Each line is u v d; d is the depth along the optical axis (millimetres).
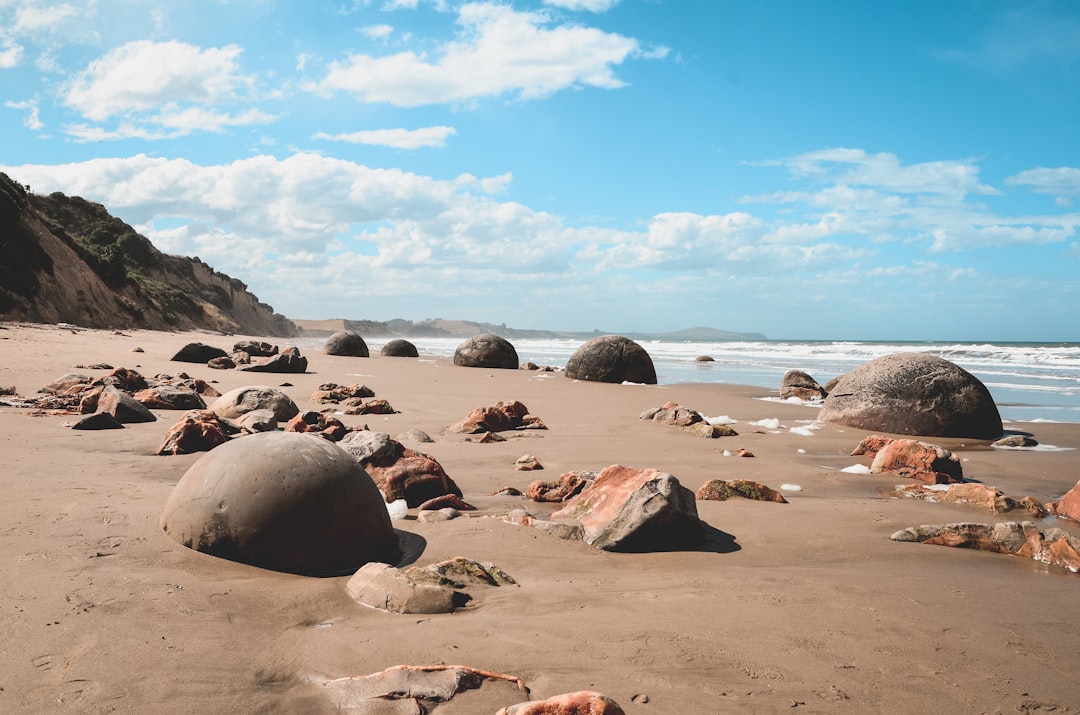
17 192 32438
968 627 3350
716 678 2709
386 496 5543
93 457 6434
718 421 11312
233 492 3898
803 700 2582
